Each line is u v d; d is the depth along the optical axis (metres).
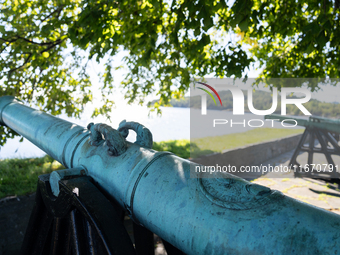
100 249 1.19
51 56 4.17
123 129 1.60
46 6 4.09
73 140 1.73
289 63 4.63
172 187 1.08
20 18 3.88
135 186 1.18
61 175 1.46
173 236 1.02
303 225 0.77
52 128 1.98
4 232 2.92
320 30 2.40
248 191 0.94
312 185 4.14
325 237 0.73
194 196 1.00
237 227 0.84
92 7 2.79
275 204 0.86
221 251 0.86
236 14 2.53
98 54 3.20
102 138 1.58
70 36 2.83
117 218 1.24
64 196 1.38
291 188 3.99
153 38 2.96
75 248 1.34
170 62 4.97
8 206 3.22
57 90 5.13
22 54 4.45
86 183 1.41
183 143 7.24
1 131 4.62
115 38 2.91
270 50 4.78
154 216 1.08
